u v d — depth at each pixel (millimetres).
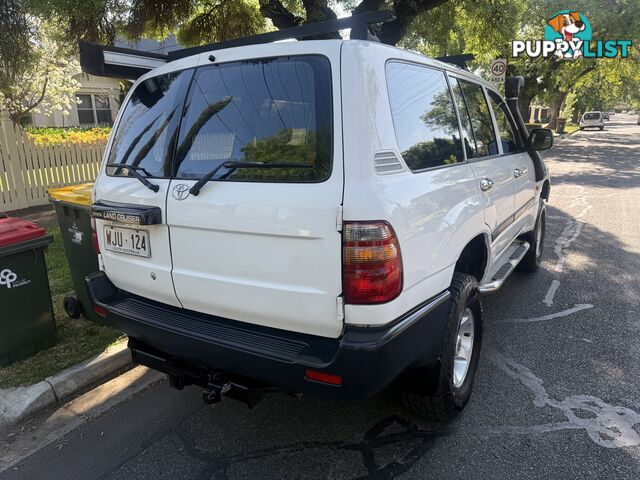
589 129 50188
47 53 14344
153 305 2941
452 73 3428
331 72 2295
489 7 11047
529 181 4984
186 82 2799
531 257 5738
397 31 9812
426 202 2537
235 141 2523
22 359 3799
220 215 2447
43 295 3855
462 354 3234
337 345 2320
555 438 2967
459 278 3012
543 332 4422
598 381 3605
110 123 25266
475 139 3645
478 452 2857
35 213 9148
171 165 2725
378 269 2174
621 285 5598
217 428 3164
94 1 7633
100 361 3756
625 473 2670
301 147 2314
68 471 2789
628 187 12781
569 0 21016
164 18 9562
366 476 2689
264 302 2414
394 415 3248
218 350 2467
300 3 10258
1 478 2738
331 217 2170
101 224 3119
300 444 2982
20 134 9375
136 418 3287
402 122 2574
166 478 2723
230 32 11219
